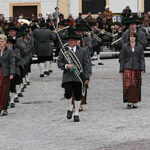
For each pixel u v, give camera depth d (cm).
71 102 1973
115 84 3048
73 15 5544
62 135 1711
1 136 1716
